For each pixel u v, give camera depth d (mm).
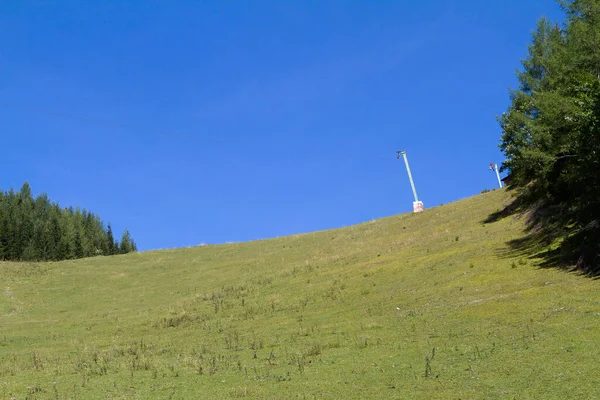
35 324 30516
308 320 21625
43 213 105750
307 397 10367
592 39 21094
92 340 24172
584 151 19797
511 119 28062
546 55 28641
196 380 12883
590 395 8633
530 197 33469
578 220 22906
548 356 11047
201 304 30406
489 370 10766
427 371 11219
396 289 24250
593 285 16547
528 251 23953
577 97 20625
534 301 16328
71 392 12469
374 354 13758
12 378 14883
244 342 18594
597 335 11898
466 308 17594
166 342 21297
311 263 37906
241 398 10805
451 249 29766
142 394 11820
